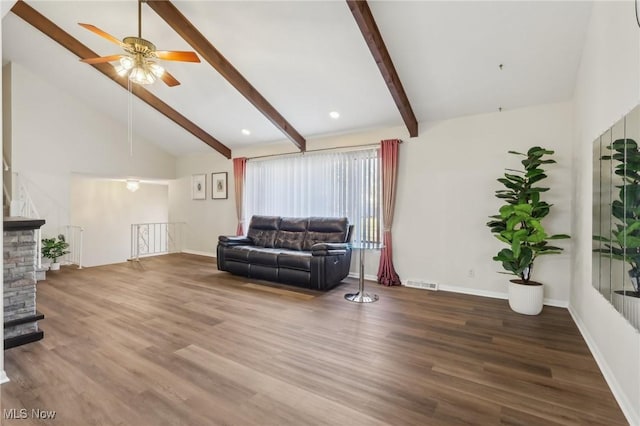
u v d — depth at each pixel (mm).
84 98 5840
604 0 2270
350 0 2721
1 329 2004
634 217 1650
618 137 1871
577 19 2680
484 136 3973
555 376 2111
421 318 3188
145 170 6973
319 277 4109
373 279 4797
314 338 2703
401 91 3811
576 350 2482
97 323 2998
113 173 6410
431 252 4340
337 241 4707
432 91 3807
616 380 1908
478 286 4027
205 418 1688
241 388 1963
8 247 2521
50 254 5293
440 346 2555
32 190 5391
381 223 4719
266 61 3898
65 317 3150
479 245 4012
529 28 2824
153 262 6234
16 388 1931
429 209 4348
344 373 2145
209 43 3783
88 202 7633
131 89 5105
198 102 5176
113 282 4582
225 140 6297
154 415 1702
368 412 1748
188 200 7426
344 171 5051
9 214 5195
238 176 6320
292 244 5094
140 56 2994
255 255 4695
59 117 5664
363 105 4297
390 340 2666
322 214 5270
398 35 3148
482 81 3506
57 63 4973
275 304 3621
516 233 3139
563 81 3289
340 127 4965
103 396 1860
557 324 3023
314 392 1929
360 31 3158
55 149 5629
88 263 7609
